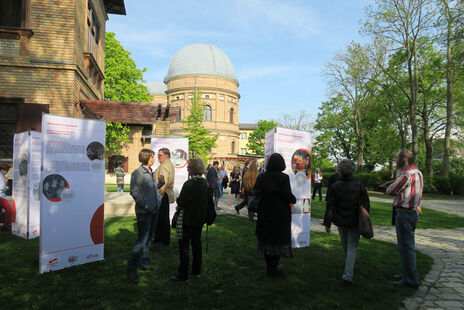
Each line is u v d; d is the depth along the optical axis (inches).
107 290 147.7
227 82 1882.4
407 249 163.6
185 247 165.2
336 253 227.3
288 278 170.4
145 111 572.7
